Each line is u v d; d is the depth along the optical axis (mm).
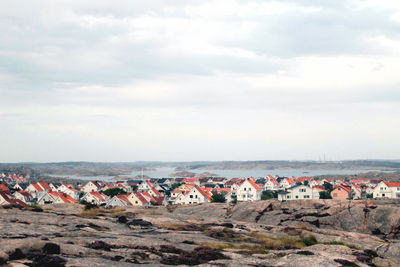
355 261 26734
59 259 22031
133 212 57875
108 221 43969
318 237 40969
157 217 50000
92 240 29594
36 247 24188
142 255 26359
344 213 56906
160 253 27406
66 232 33000
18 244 23844
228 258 27078
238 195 140875
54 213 47719
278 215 62219
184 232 40312
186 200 132625
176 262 25078
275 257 27875
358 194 155375
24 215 42344
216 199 131125
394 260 30031
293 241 38000
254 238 39688
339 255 27688
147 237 34562
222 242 35312
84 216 47375
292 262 24844
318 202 63906
